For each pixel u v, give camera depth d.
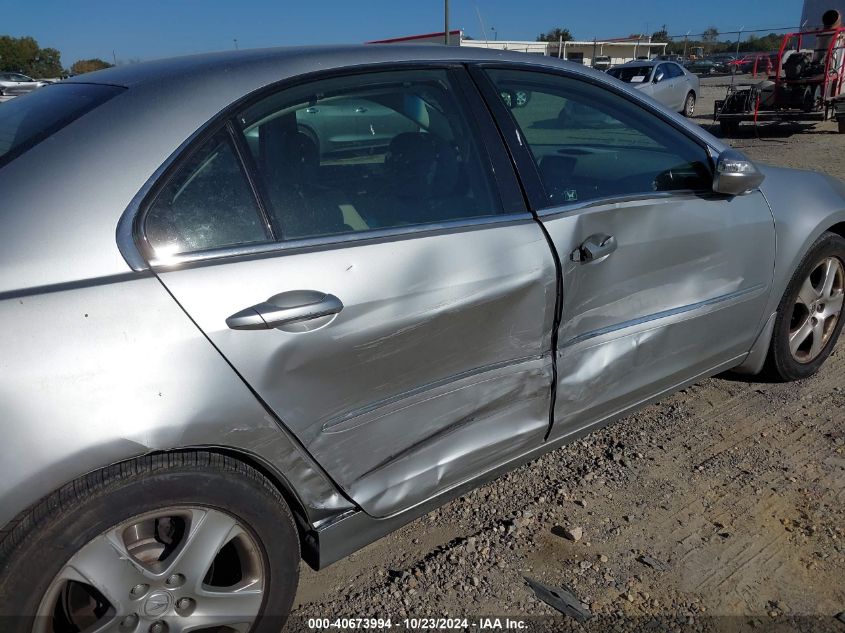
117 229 1.69
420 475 2.19
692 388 3.69
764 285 3.16
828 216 3.34
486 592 2.31
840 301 3.66
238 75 1.98
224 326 1.73
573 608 2.24
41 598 1.57
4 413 1.49
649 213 2.61
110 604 1.68
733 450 3.09
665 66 17.69
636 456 3.07
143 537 1.75
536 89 2.54
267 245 1.87
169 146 1.80
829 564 2.40
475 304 2.14
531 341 2.33
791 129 15.55
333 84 2.11
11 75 29.61
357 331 1.92
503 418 2.36
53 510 1.55
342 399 1.95
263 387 1.79
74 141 1.77
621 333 2.62
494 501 2.78
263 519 1.86
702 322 2.92
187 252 1.76
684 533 2.57
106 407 1.58
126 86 1.95
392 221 2.09
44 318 1.57
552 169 2.50
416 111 2.24
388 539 2.58
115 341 1.61
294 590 1.99
